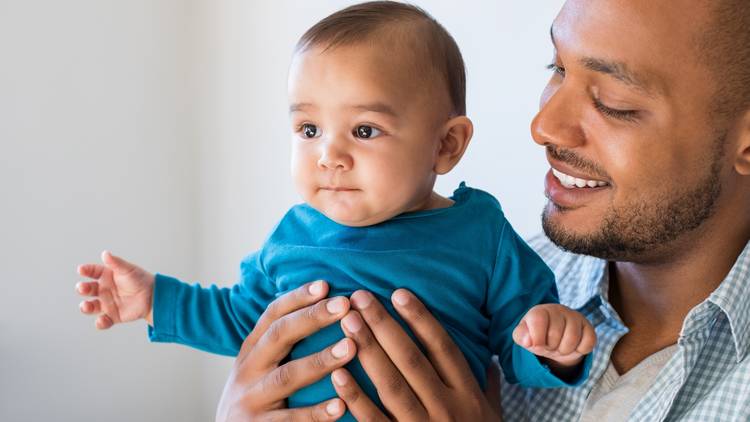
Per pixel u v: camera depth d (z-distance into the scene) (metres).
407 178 1.05
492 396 1.18
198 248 2.68
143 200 2.55
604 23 1.02
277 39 2.37
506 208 1.92
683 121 1.02
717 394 1.05
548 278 1.14
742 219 1.10
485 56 1.93
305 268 1.11
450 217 1.11
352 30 1.05
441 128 1.10
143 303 1.20
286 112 2.37
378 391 1.04
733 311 1.05
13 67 2.27
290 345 1.09
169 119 2.59
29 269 2.34
